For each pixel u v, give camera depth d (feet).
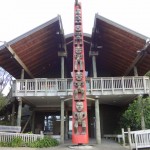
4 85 98.68
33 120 67.56
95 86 54.75
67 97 55.21
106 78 55.21
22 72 57.72
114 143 49.57
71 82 55.26
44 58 64.03
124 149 39.99
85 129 41.55
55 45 61.57
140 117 49.62
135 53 55.47
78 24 50.31
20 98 54.03
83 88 43.91
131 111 51.26
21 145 43.60
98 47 59.67
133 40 52.75
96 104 54.44
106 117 67.26
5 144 43.24
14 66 58.80
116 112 70.28
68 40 65.51
